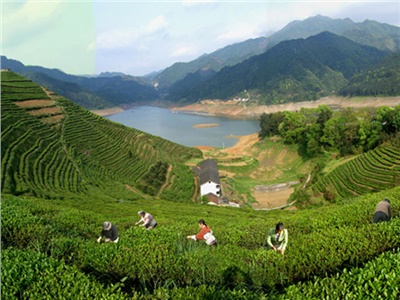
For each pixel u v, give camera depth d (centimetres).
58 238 1133
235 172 8600
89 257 972
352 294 655
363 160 6141
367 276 710
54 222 1575
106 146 8062
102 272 935
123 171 7169
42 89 9506
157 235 1266
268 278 909
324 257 934
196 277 919
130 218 2236
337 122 8550
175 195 6412
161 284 917
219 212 3828
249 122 19375
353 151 7869
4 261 766
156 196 6250
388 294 644
